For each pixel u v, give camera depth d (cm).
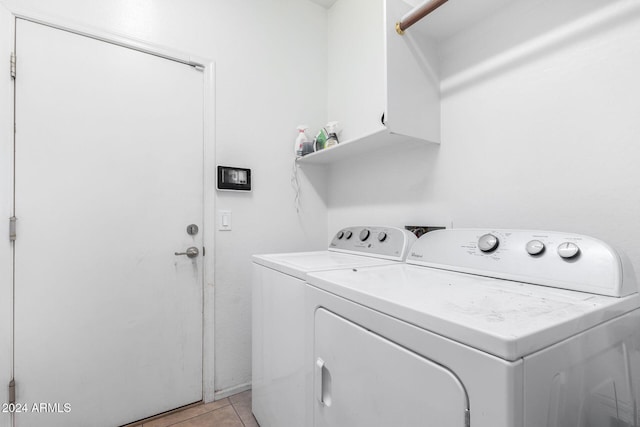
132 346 153
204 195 173
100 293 145
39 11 133
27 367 130
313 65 219
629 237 91
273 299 128
